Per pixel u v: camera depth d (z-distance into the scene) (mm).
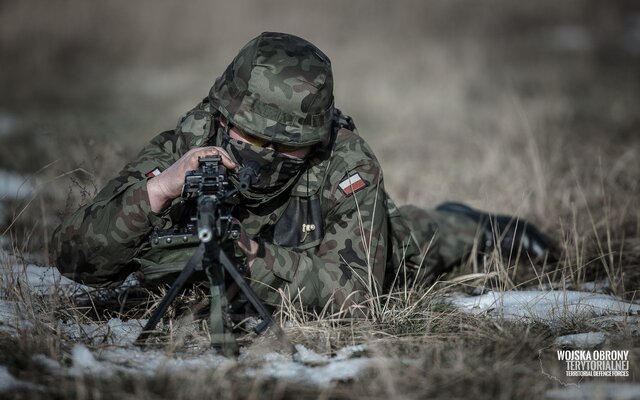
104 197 11078
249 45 11156
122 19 64750
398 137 31141
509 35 67438
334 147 11781
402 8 69438
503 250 15703
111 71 57812
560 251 16031
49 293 12172
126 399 8867
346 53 56938
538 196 19047
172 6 66062
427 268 14320
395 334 11070
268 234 11461
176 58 61938
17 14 62219
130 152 20469
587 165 23047
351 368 9734
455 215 15703
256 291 10969
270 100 10648
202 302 11344
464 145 29188
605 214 16797
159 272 10891
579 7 72625
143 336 10547
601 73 51156
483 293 14148
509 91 42219
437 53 55875
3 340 10297
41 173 21109
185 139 11508
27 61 56906
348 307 11070
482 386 9297
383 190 11977
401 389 9195
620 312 12086
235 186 10719
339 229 11422
